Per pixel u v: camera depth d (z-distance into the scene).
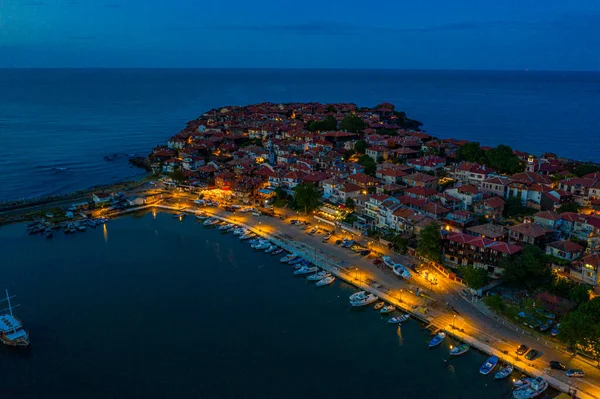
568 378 94.44
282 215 193.25
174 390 96.88
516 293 125.88
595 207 175.12
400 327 117.06
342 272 143.50
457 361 103.88
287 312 125.38
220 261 156.50
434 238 141.75
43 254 162.00
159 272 148.62
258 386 98.06
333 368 103.38
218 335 115.50
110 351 109.25
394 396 94.75
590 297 116.88
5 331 111.00
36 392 96.44
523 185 185.00
